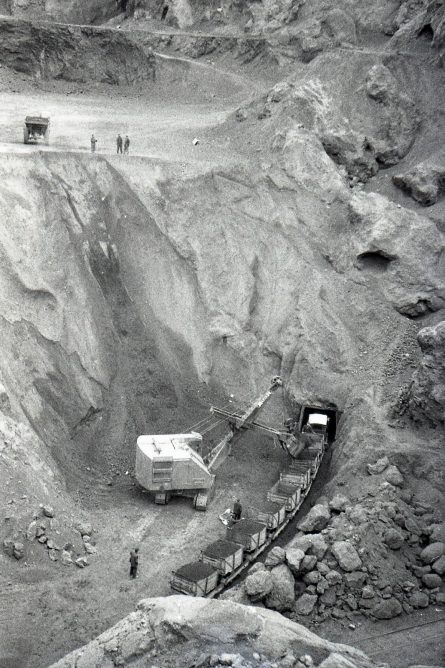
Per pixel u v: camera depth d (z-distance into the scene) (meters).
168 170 32.31
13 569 19.73
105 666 16.28
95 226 29.80
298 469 25.25
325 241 31.78
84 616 18.95
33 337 25.58
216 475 26.17
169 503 24.38
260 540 21.91
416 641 19.34
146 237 30.66
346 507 22.80
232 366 29.62
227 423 27.69
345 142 34.81
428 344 25.09
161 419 27.48
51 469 23.39
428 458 24.27
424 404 25.11
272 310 30.56
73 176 30.22
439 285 30.12
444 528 22.20
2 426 22.25
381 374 27.86
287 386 29.14
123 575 20.58
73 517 22.31
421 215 32.25
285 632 17.19
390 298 30.27
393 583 20.86
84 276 28.47
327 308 29.98
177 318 29.73
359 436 25.56
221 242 31.55
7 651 17.59
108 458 25.81
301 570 20.73
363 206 31.48
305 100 35.16
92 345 27.27
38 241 27.53
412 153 35.09
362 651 18.72
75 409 25.73
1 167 28.03
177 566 21.16
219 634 16.84
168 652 16.44
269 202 32.62
